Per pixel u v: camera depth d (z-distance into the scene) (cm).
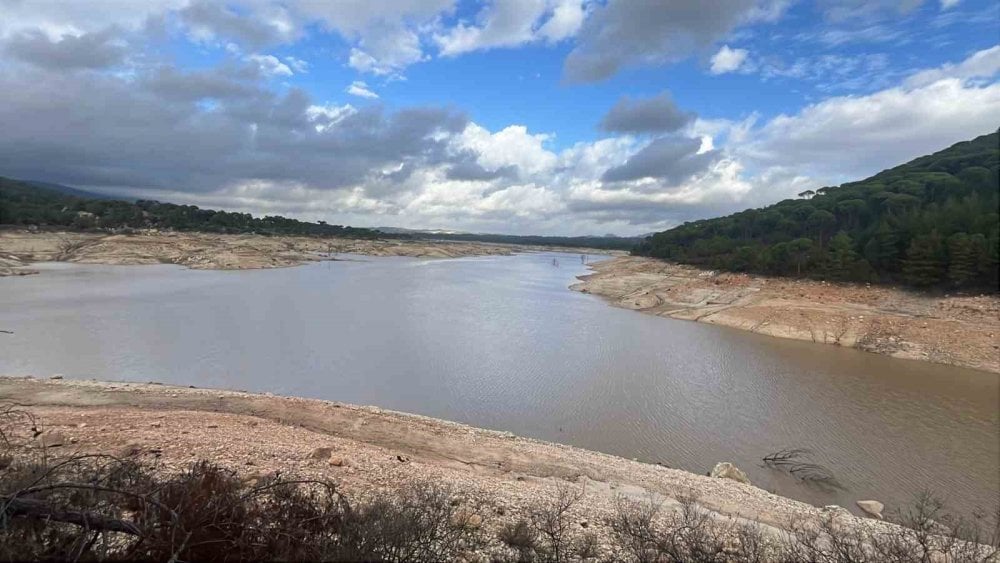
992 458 1755
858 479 1603
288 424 1455
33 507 511
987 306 3869
